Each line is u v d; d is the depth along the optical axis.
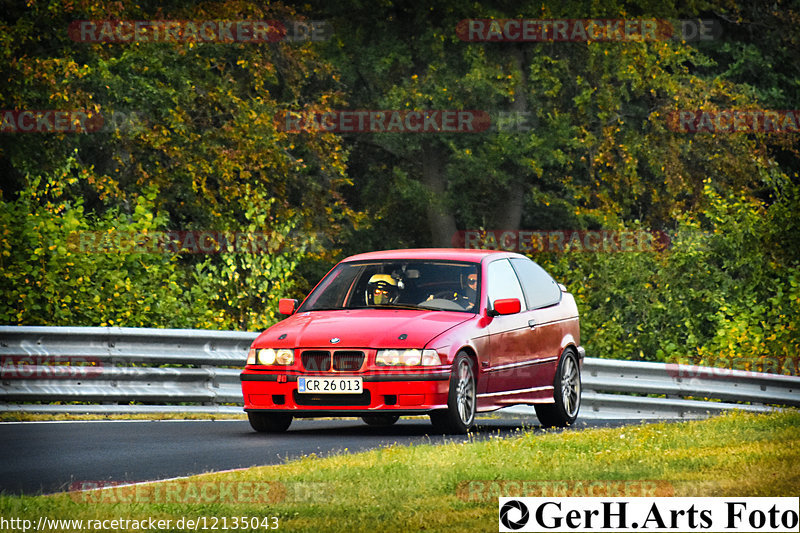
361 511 27.27
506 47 122.06
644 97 131.12
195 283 88.31
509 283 50.19
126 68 94.94
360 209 132.25
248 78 109.12
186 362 57.66
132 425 49.78
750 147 121.00
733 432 40.84
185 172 97.88
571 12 116.56
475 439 43.06
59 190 78.69
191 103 98.81
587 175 131.62
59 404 55.03
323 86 123.06
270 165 100.88
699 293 93.12
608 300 93.00
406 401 43.81
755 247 95.19
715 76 132.12
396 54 117.06
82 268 71.06
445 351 44.50
